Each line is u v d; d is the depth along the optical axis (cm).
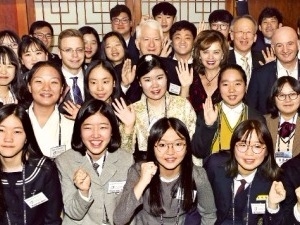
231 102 264
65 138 256
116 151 229
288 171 227
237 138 216
